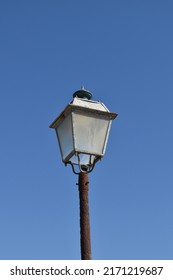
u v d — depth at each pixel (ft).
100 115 19.95
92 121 19.72
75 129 19.26
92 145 19.35
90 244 17.52
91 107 19.85
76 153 18.90
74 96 21.13
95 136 19.54
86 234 17.60
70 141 19.35
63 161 19.75
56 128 20.66
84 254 17.26
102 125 19.88
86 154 19.33
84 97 21.04
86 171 19.19
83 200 18.35
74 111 19.51
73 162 19.42
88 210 18.24
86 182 18.81
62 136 20.12
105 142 19.71
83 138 19.29
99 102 20.65
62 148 19.99
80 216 18.08
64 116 19.98
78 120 19.48
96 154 19.26
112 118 20.16
